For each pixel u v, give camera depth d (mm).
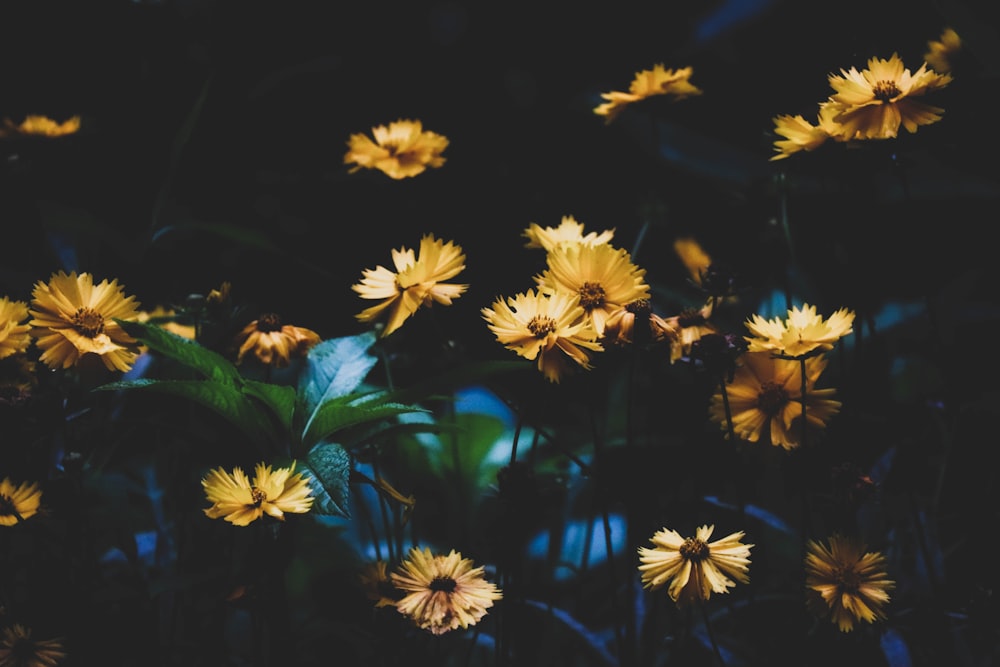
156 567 991
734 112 1402
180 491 981
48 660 867
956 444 1041
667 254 1288
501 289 1409
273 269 1404
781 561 1050
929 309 991
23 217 1141
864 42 1073
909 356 1146
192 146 1412
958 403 979
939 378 1114
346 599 1000
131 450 1064
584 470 897
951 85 1047
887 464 982
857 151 936
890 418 1025
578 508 1108
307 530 1042
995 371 1140
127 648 944
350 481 873
